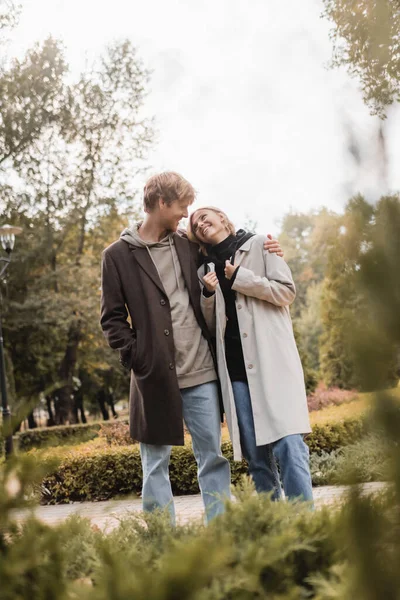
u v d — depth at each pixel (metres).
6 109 23.19
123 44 24.80
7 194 24.03
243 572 1.40
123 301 3.56
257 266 3.59
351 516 1.10
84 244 26.86
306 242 51.59
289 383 3.34
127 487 8.73
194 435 3.42
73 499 8.71
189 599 1.13
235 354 3.51
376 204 1.02
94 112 24.55
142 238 3.61
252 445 3.38
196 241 3.71
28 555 1.35
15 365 26.44
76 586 1.32
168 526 2.02
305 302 48.50
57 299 23.50
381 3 1.02
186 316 3.46
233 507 1.84
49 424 29.38
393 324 1.03
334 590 1.30
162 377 3.30
